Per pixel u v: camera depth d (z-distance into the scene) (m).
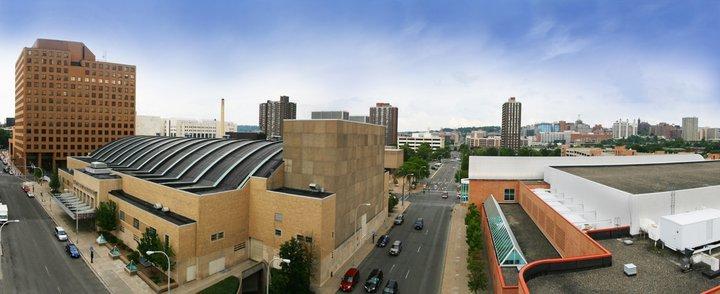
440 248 71.06
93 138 166.75
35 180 136.75
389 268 60.47
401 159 166.75
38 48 156.50
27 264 56.72
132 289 50.06
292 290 49.25
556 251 51.53
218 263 56.12
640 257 37.72
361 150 71.69
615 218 48.78
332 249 58.12
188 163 78.38
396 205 110.31
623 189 53.00
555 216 52.38
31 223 78.56
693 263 35.16
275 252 58.19
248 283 58.59
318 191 60.56
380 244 71.38
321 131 60.62
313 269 54.28
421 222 85.38
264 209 59.44
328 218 56.44
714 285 31.41
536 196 65.69
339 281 55.66
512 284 40.75
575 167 90.56
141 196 67.62
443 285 53.72
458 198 126.06
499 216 62.97
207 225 54.22
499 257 47.78
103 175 79.25
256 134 109.88
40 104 156.75
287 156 64.19
